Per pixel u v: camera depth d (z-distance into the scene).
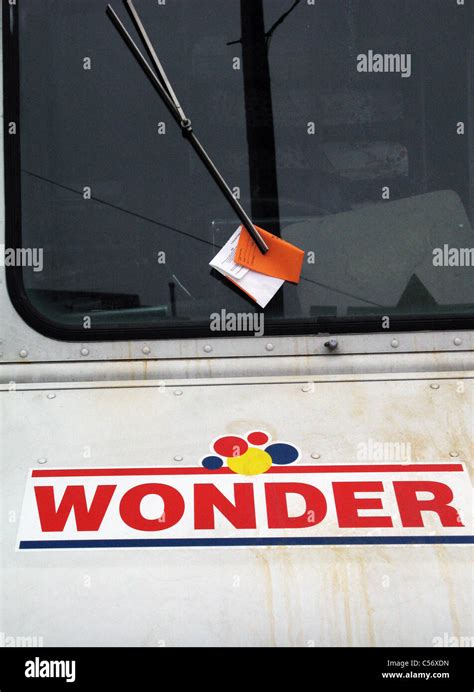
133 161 4.28
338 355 4.13
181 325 4.18
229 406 3.95
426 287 4.25
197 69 4.29
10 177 4.28
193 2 4.29
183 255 4.24
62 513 3.62
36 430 3.88
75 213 4.28
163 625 3.38
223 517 3.56
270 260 4.21
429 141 4.32
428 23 4.34
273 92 4.29
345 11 4.31
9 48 4.32
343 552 3.47
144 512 3.60
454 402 3.93
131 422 3.89
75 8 4.32
